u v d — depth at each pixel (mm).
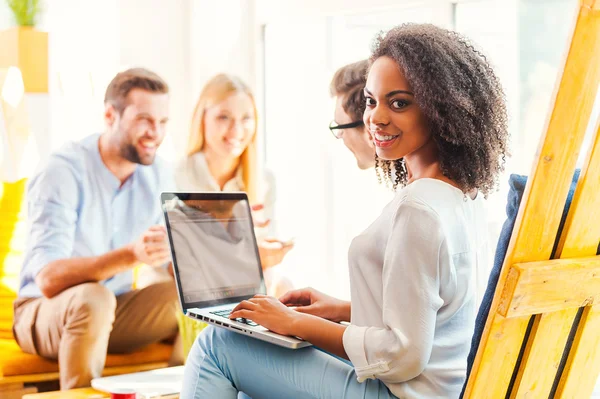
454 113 1372
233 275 1960
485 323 1312
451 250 1309
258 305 1448
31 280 2986
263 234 3576
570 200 1333
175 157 3420
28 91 3045
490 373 1264
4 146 2979
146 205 3279
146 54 3436
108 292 3080
